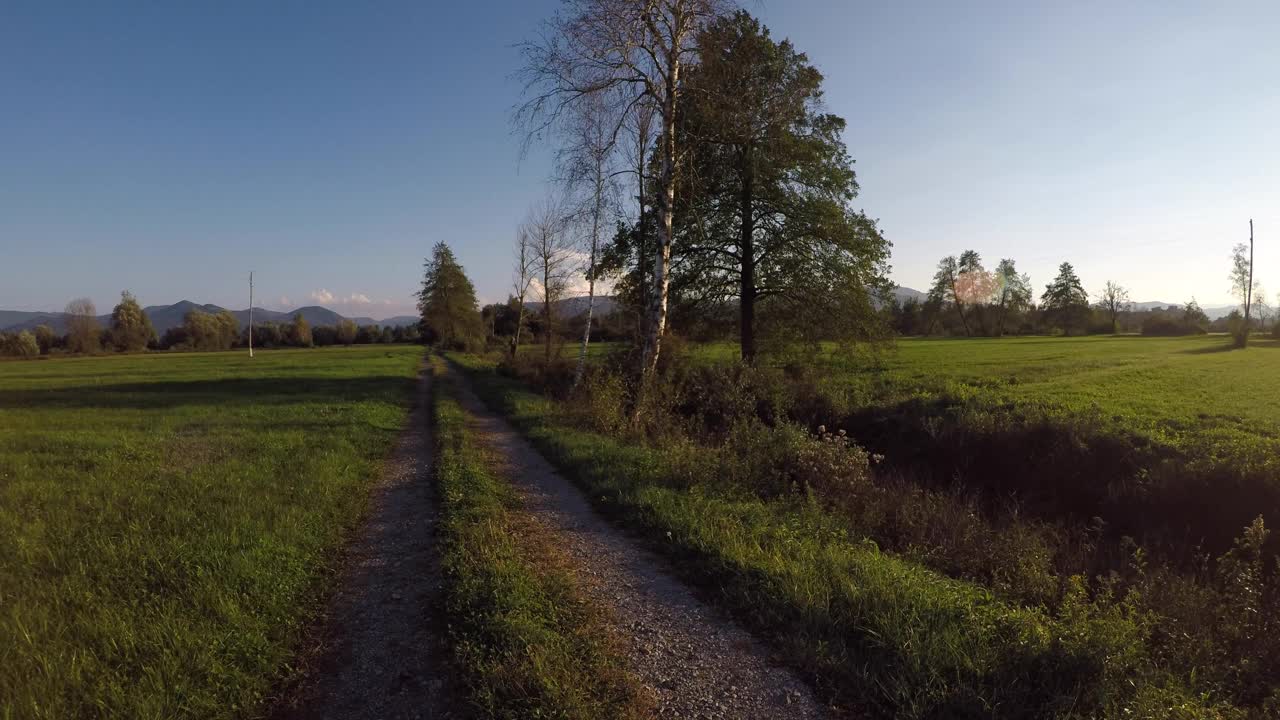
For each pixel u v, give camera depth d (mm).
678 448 10461
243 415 17172
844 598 4812
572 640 4363
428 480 9961
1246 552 8250
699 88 13992
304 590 5492
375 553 6539
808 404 18203
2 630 4195
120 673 3875
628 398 15344
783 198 21547
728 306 23984
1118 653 3896
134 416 17000
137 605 4758
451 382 31625
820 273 21922
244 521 6836
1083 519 10961
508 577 5352
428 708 3709
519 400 19766
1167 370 27906
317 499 8102
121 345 97500
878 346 22578
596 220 19922
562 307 33406
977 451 13867
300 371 40156
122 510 7273
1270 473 9172
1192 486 9922
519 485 9281
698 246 22297
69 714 3412
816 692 3807
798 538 6516
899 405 17438
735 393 15406
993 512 11570
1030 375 26547
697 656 4227
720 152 18969
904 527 8039
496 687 3727
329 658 4363
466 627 4582
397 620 4934
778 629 4543
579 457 10539
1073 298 83000
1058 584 6637
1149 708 3490
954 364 33031
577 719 3424
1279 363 30750
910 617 4406
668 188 14484
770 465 9305
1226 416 14711
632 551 6387
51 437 12789
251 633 4453
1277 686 4336
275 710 3750
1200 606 5762
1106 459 11859
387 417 17531
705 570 5648
